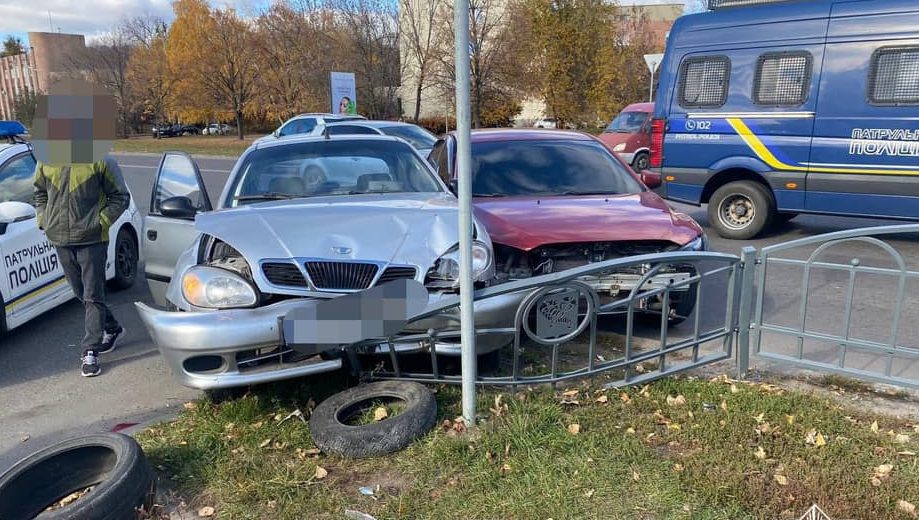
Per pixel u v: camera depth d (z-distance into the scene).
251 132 54.12
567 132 6.89
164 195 5.29
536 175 6.06
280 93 37.09
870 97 7.61
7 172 5.80
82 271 4.70
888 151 7.57
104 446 3.04
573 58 27.91
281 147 5.43
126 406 4.32
